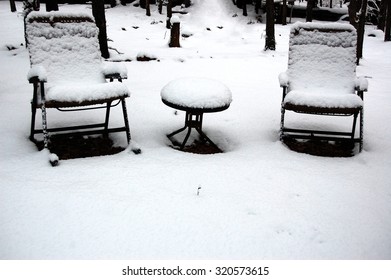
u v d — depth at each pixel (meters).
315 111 3.40
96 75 3.86
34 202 2.51
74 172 2.96
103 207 2.49
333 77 4.05
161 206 2.54
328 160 3.44
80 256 2.02
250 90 5.85
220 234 2.27
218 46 12.20
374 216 2.54
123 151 3.42
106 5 21.77
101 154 3.48
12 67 7.05
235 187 2.85
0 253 2.02
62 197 2.58
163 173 3.01
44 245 2.10
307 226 2.39
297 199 2.72
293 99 3.43
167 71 7.02
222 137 4.01
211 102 3.33
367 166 3.33
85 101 3.10
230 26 18.66
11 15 16.83
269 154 3.50
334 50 4.11
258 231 2.32
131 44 11.53
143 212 2.46
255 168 3.19
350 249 2.20
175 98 3.38
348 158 3.51
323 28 4.14
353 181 3.03
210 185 2.86
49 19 3.74
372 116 4.80
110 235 2.21
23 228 2.24
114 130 3.46
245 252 2.12
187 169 3.11
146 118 4.38
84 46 3.90
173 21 10.88
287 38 14.77
